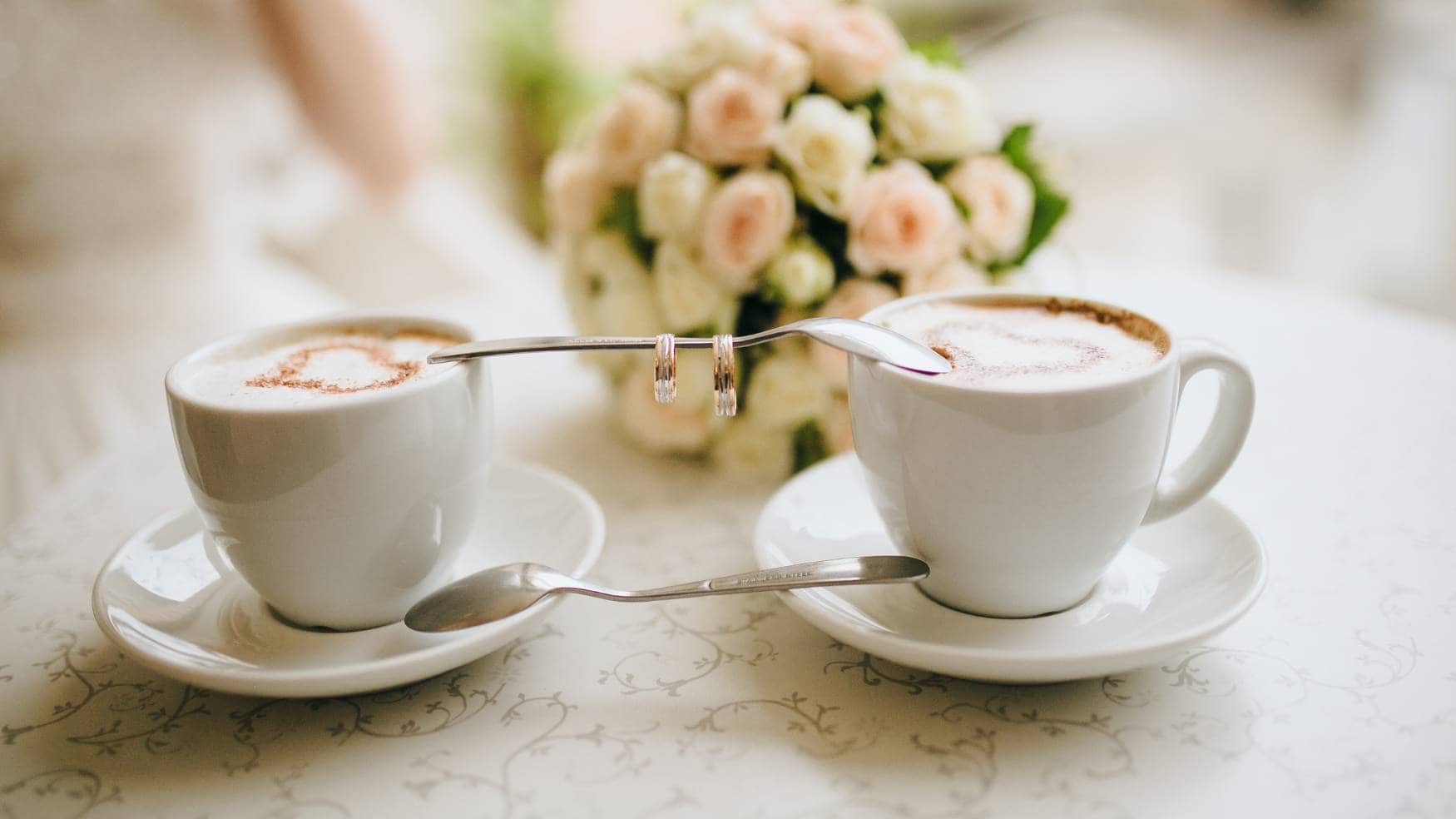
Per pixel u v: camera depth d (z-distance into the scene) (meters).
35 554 0.61
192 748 0.50
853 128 0.62
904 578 0.52
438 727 0.51
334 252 1.35
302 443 0.50
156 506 0.64
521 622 0.51
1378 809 0.46
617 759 0.49
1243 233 1.93
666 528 0.62
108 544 0.61
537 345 0.53
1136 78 2.12
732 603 0.56
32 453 0.91
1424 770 0.48
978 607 0.53
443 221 1.37
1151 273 0.87
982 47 0.77
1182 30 2.25
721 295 0.63
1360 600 0.55
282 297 1.15
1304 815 0.46
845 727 0.50
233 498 0.51
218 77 1.08
